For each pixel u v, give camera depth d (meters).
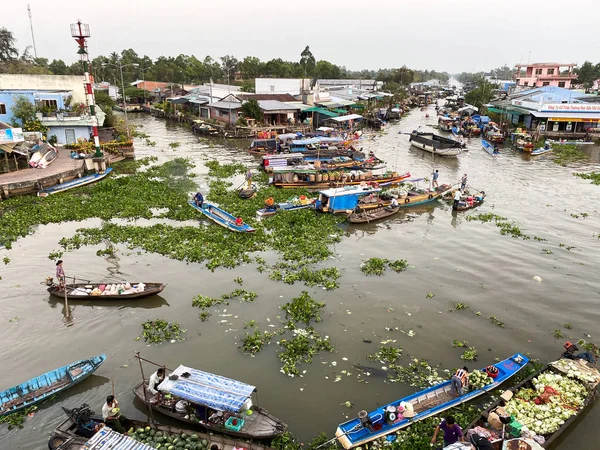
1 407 13.47
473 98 104.00
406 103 116.88
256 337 17.17
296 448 12.13
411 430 12.76
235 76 145.38
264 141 54.50
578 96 79.06
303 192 37.38
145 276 22.22
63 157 44.31
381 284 22.06
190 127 79.06
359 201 33.31
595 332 18.27
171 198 34.59
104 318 18.67
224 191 36.66
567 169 47.38
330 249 26.23
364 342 17.34
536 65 111.69
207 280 21.97
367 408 13.86
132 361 15.98
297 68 141.12
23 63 88.19
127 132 62.28
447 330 18.27
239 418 12.70
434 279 22.67
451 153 53.53
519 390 14.16
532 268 23.92
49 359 16.08
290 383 14.94
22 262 23.39
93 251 24.94
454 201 33.66
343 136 61.88
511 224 30.61
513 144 61.44
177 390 12.88
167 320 18.53
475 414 13.48
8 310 19.08
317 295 20.84
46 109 49.47
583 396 13.84
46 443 12.51
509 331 18.25
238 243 26.14
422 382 15.08
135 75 142.00
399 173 44.69
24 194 34.47
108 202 33.09
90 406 13.85
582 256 25.41
